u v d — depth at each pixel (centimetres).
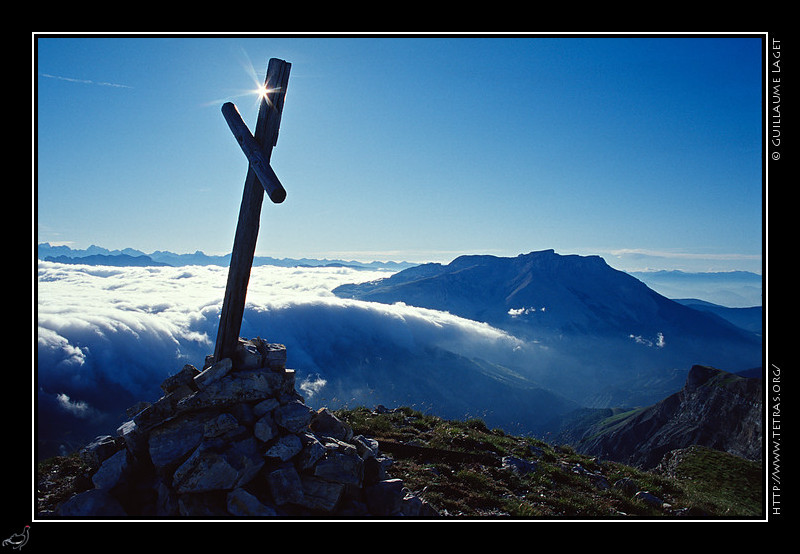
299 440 375
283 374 403
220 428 360
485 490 486
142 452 374
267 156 372
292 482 355
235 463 350
